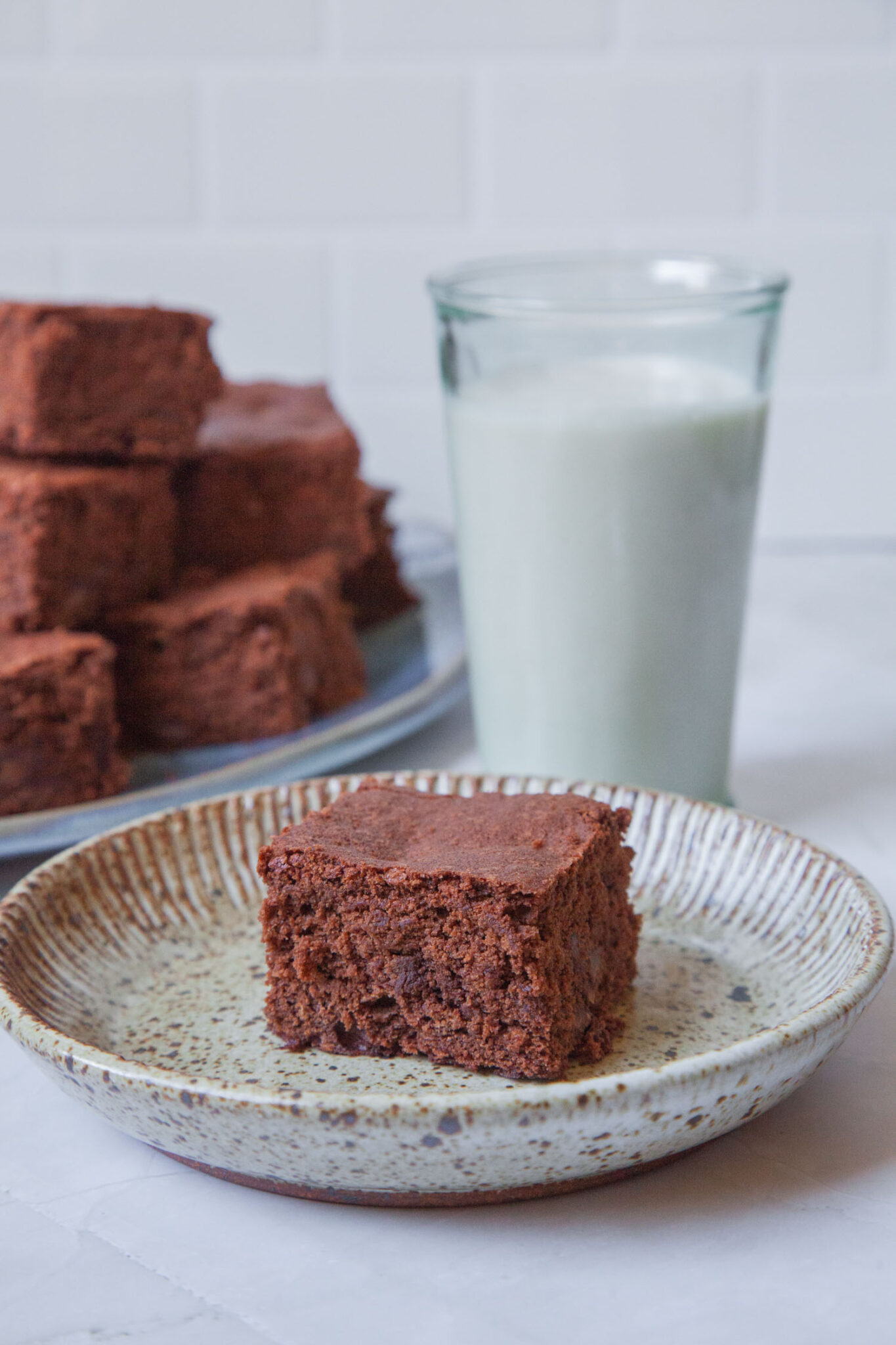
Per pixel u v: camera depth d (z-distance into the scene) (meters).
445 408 0.60
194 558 0.71
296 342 0.95
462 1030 0.47
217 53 0.90
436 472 0.97
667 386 0.57
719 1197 0.45
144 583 0.67
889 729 0.67
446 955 0.47
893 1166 0.46
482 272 0.61
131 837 0.53
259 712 0.66
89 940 0.51
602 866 0.49
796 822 0.60
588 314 0.57
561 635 0.58
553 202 0.92
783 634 0.78
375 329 0.95
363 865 0.47
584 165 0.92
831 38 0.89
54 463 0.66
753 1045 0.43
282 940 0.48
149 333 0.66
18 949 0.49
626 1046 0.48
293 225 0.93
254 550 0.71
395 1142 0.42
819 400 0.95
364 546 0.73
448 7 0.89
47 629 0.63
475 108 0.91
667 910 0.53
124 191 0.92
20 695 0.59
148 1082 0.43
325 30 0.89
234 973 0.51
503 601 0.59
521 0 0.89
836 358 0.94
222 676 0.65
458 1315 0.42
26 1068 0.50
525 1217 0.44
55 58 0.90
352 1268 0.43
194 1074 0.47
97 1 0.89
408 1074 0.47
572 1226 0.44
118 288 0.94
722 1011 0.49
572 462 0.56
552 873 0.46
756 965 0.50
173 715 0.66
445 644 0.73
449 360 0.59
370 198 0.92
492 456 0.57
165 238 0.93
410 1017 0.47
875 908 0.48
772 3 0.88
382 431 0.97
